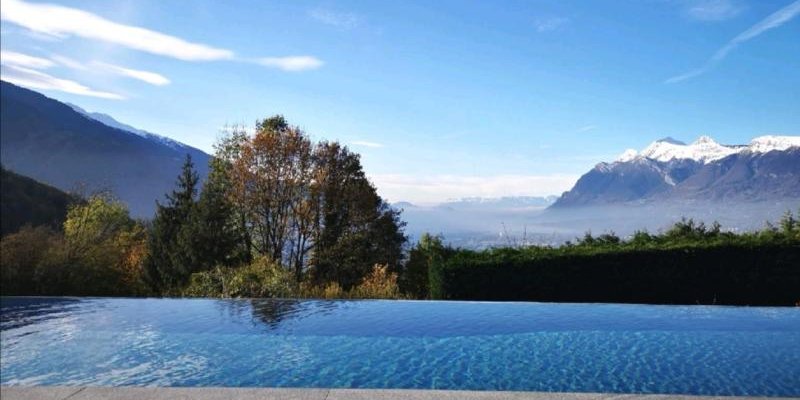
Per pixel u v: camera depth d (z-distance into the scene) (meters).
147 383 8.99
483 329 12.88
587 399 4.99
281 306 15.91
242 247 30.09
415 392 5.18
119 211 31.92
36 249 19.34
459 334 12.41
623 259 16.75
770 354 10.55
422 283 23.75
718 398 5.04
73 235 21.03
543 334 12.32
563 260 16.83
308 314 14.77
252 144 29.78
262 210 30.03
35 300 17.06
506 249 18.12
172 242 30.11
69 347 11.41
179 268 28.33
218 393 5.17
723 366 9.77
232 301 16.70
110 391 5.24
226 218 29.94
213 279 19.14
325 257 29.84
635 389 8.52
